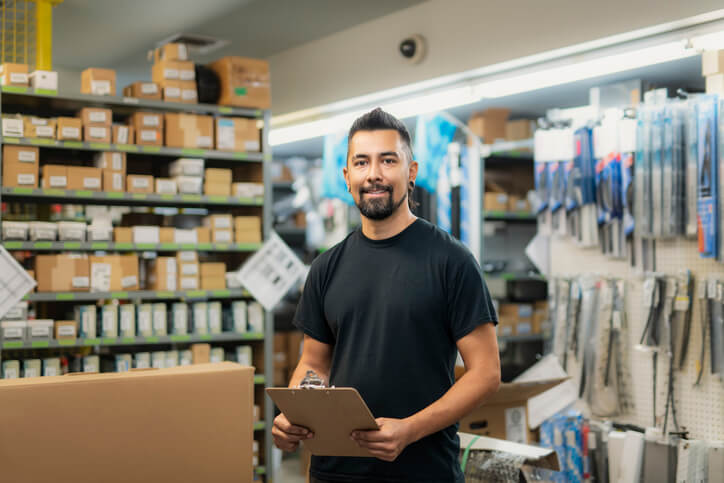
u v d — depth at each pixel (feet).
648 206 12.92
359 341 6.79
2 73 13.55
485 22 14.94
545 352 15.38
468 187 18.49
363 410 5.68
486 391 6.39
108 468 7.03
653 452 11.60
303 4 16.72
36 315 15.46
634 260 13.56
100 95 14.25
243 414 7.74
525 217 19.26
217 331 15.37
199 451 7.48
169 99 15.12
